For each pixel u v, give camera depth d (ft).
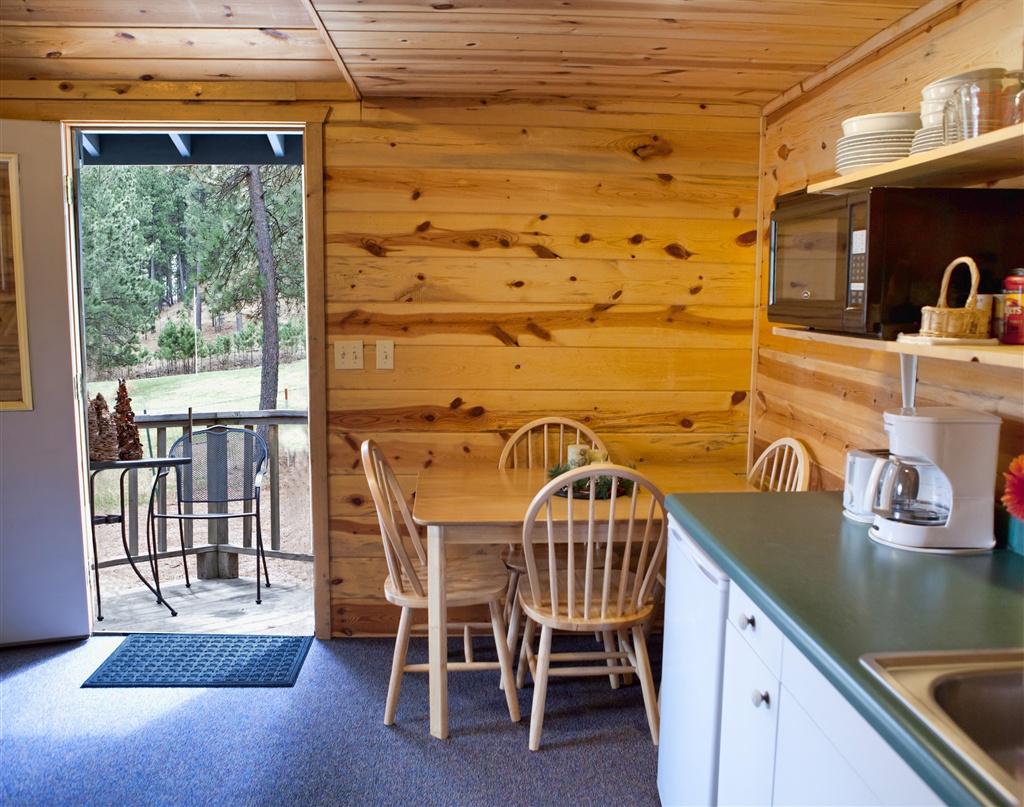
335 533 11.22
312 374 10.92
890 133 6.50
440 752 8.53
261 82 10.56
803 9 7.44
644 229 11.05
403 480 11.18
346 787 7.90
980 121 5.31
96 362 25.81
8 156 10.27
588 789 7.91
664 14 7.59
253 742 8.69
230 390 26.71
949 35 7.02
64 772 8.11
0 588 10.75
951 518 5.98
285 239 26.08
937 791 3.25
